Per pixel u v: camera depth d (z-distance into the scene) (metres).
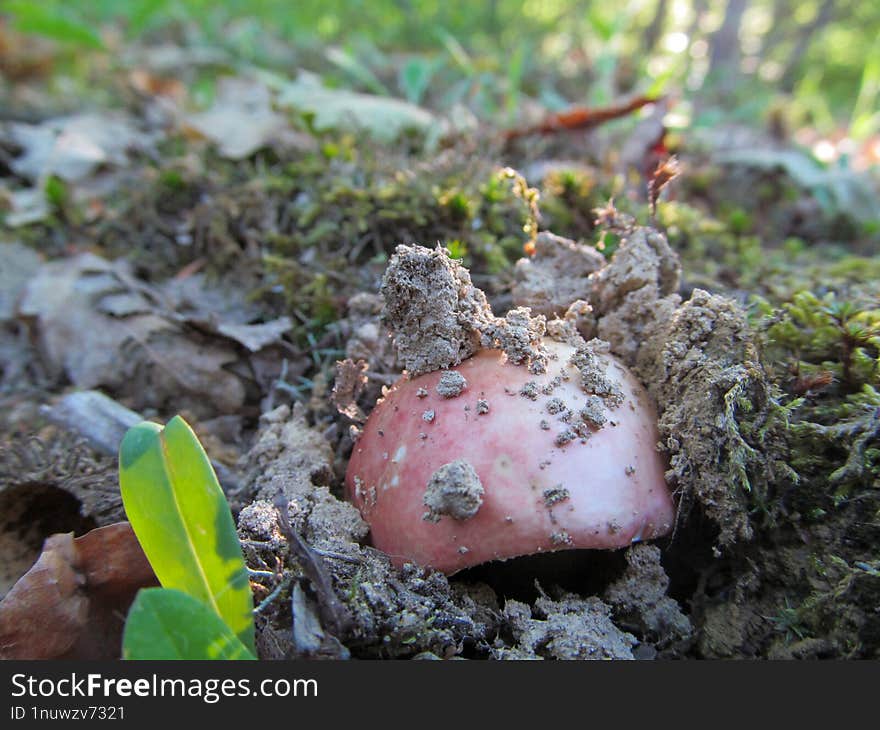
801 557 0.14
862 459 0.14
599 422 0.13
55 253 0.25
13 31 0.51
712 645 0.14
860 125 0.41
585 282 0.17
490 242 0.21
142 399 0.20
